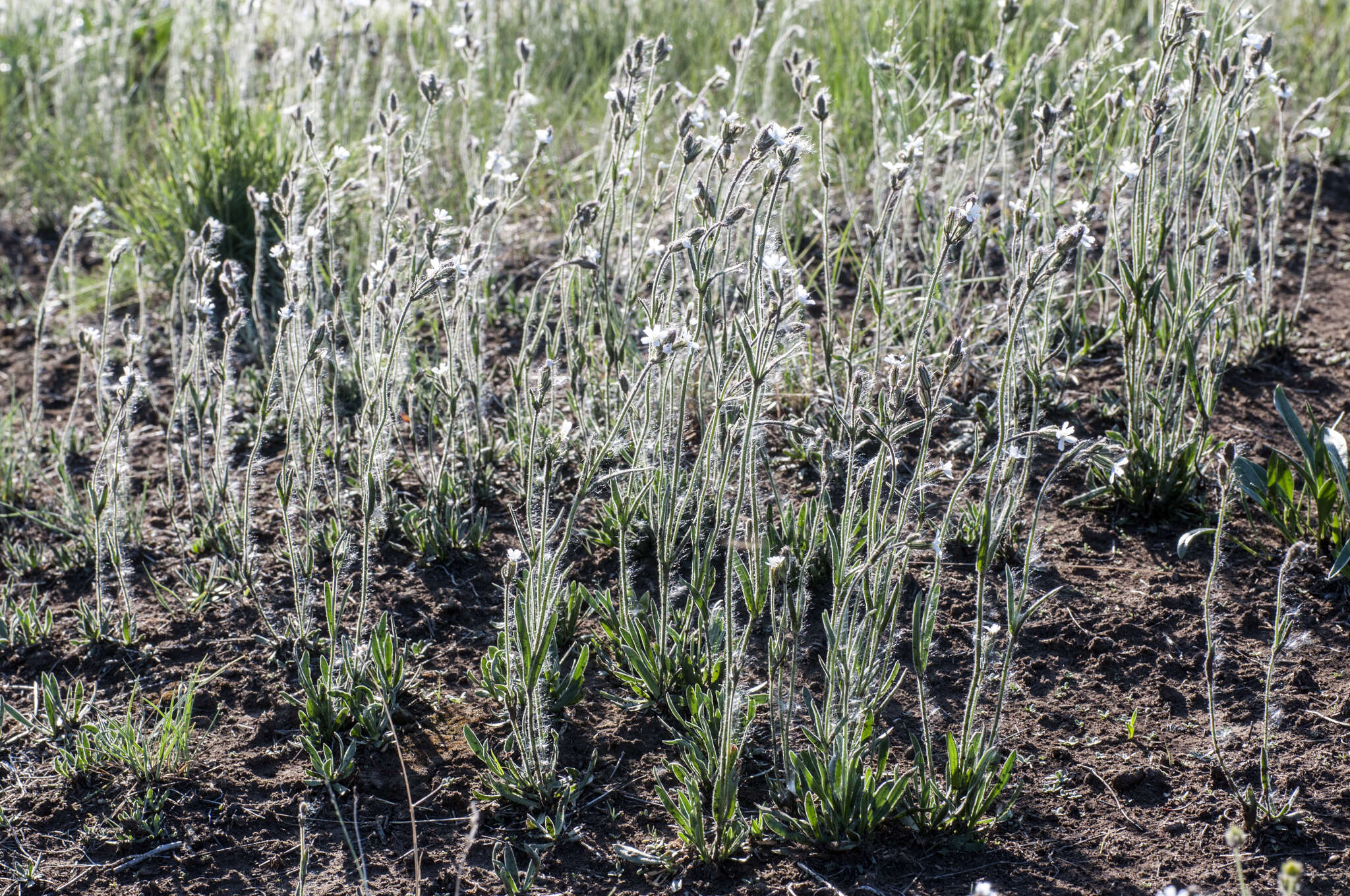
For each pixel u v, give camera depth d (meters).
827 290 3.51
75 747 3.02
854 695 2.68
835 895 2.52
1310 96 6.33
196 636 3.42
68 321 5.52
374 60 7.39
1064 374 4.16
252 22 6.36
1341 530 3.40
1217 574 3.43
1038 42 6.25
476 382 3.94
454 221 5.45
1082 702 3.03
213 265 3.52
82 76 7.43
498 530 3.82
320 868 2.65
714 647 3.10
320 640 3.31
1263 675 3.06
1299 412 4.09
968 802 2.61
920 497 2.70
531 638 2.66
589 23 7.62
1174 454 3.66
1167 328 3.73
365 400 3.57
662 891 2.56
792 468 3.90
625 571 3.15
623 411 2.79
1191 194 4.28
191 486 4.04
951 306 4.23
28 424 4.55
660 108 6.46
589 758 2.92
